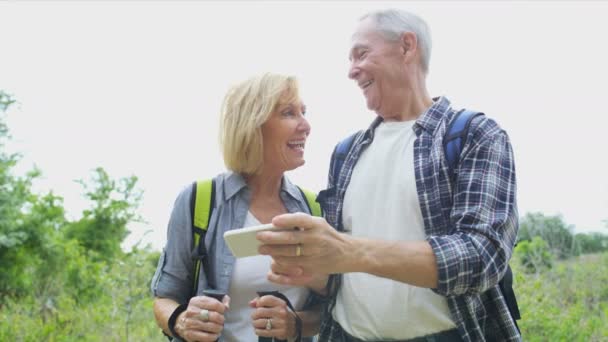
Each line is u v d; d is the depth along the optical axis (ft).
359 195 7.82
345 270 5.94
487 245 6.39
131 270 24.21
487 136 7.00
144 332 19.62
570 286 19.63
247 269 8.59
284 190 9.26
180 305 8.06
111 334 20.03
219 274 8.40
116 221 43.37
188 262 8.60
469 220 6.63
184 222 8.57
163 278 8.59
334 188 8.30
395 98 8.01
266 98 8.61
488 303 7.18
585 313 17.37
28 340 19.92
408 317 7.09
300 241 5.62
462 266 6.16
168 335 8.38
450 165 7.09
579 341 15.24
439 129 7.38
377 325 7.27
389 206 7.52
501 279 7.20
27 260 30.89
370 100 8.16
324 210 8.36
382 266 6.00
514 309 7.34
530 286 18.22
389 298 7.19
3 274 30.12
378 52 7.95
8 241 30.25
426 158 7.31
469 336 6.86
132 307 20.76
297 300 8.72
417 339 7.10
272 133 8.79
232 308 8.57
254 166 8.76
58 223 37.81
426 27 8.15
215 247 8.50
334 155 8.55
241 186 8.82
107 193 43.29
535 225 25.67
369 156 8.02
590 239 26.00
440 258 6.11
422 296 7.05
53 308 24.73
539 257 21.85
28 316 23.43
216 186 8.81
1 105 34.99
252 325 8.50
